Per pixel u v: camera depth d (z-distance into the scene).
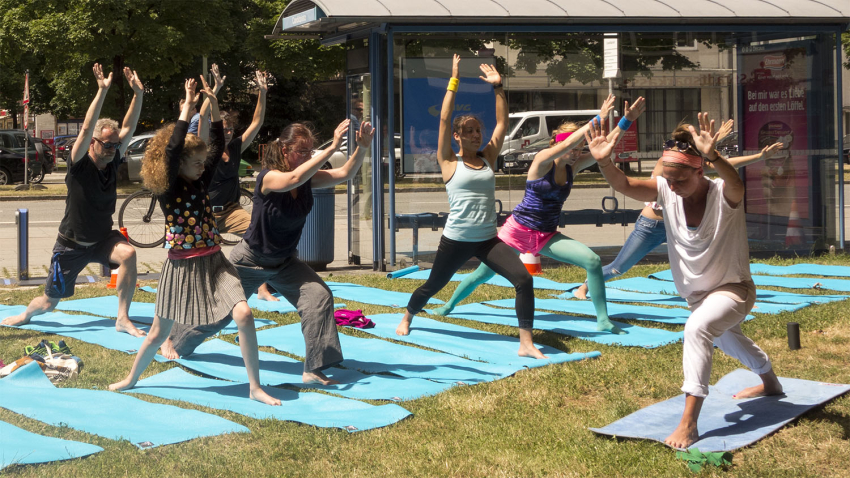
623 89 11.47
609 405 5.20
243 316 5.09
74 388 5.47
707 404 5.09
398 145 10.80
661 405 5.05
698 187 4.43
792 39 11.94
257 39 33.91
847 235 15.04
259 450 4.39
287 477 4.08
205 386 5.65
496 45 10.98
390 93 10.69
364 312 8.20
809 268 10.62
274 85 47.09
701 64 11.74
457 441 4.59
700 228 4.44
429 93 10.82
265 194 5.41
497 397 5.33
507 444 4.54
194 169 5.04
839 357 6.20
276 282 5.79
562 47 11.22
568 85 11.30
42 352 6.09
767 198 12.22
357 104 11.45
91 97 30.33
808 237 12.15
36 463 4.08
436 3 10.45
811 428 4.63
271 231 5.48
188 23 27.08
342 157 23.50
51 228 16.72
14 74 40.03
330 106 49.34
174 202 5.05
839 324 7.20
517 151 11.20
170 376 5.85
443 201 10.97
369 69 10.96
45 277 10.52
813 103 12.01
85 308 8.34
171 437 4.50
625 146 11.58
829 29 11.80
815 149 12.04
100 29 24.78
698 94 11.78
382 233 10.95
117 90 28.47
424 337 7.09
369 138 5.39
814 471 4.09
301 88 47.94
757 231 12.27
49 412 4.89
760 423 4.68
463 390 5.50
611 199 11.76
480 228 6.40
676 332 7.21
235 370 6.03
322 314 5.60
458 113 10.91
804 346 6.55
